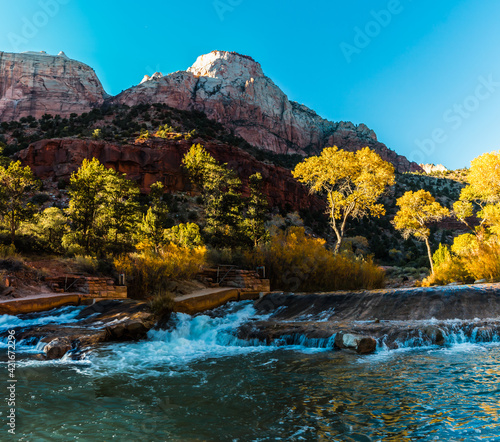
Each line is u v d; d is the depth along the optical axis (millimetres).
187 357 9422
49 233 31297
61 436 4547
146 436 4551
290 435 4488
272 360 8797
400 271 51719
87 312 15000
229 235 33406
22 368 8203
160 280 18375
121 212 31984
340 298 14688
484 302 11984
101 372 7816
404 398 5641
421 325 10555
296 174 33812
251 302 16891
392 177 31391
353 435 4410
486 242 20250
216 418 5137
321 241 22969
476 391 5793
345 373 7281
